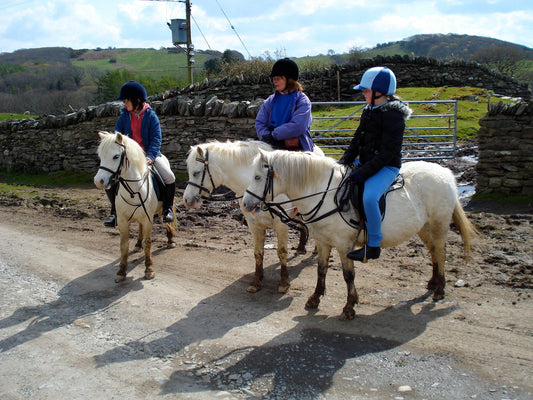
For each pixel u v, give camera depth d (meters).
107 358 4.05
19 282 6.05
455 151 11.08
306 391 3.42
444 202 4.71
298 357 3.90
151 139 6.38
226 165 5.21
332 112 15.23
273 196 4.29
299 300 5.12
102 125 13.13
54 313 5.05
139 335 4.47
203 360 3.95
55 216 9.82
